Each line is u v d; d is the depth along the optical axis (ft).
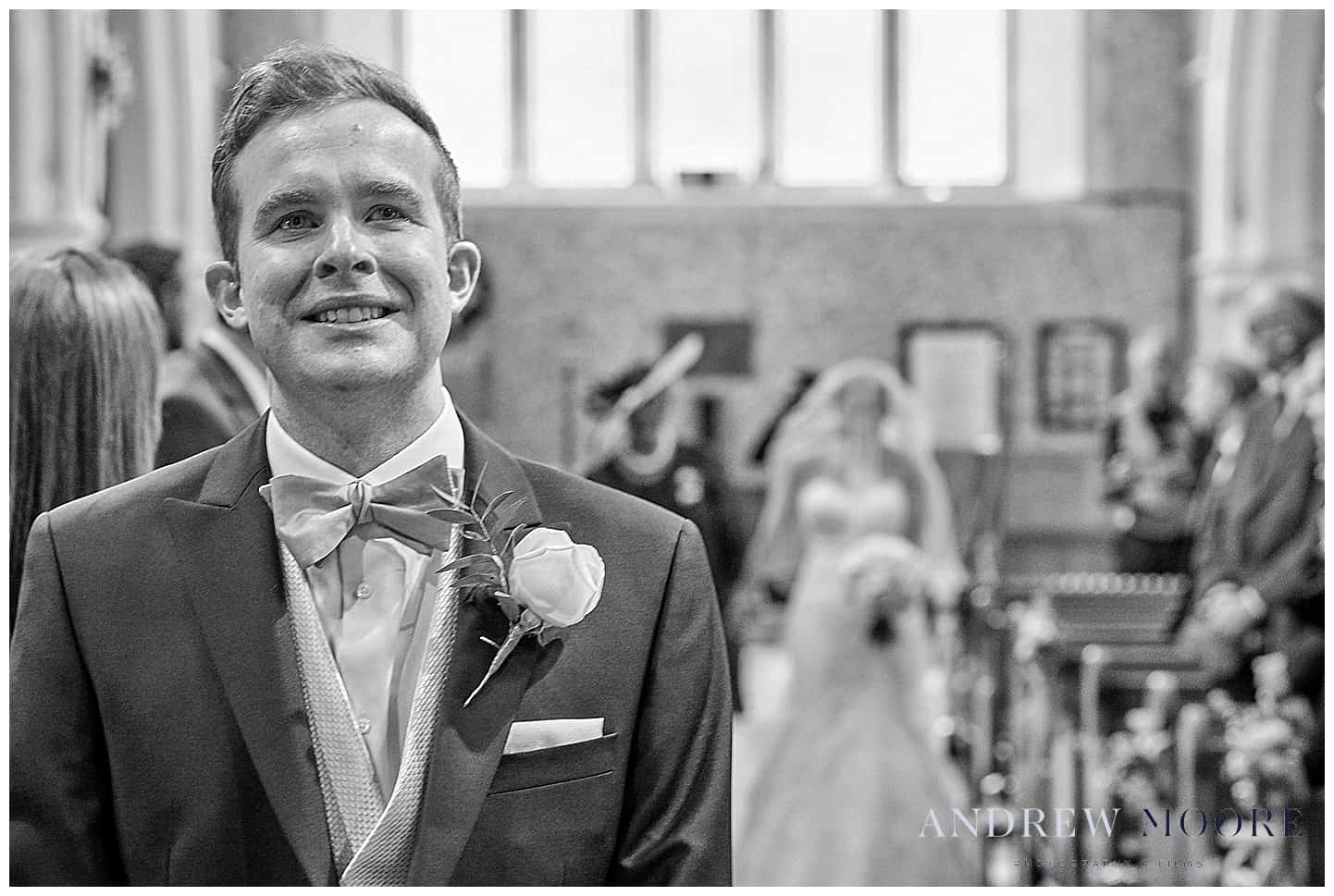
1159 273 35.55
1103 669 17.95
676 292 35.86
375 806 5.03
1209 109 33.55
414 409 5.32
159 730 4.96
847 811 17.30
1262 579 19.47
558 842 5.00
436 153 5.28
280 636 5.08
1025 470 35.45
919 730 17.84
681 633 5.38
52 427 6.71
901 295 35.86
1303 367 21.35
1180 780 15.46
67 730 5.03
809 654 18.13
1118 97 35.63
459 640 5.13
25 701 5.03
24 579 5.26
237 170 5.16
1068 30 36.35
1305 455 19.92
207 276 5.39
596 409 27.12
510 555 5.16
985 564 28.89
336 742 5.05
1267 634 19.06
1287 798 14.94
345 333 4.98
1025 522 35.29
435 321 5.12
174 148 27.20
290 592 5.18
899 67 37.24
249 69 5.35
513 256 35.73
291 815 4.88
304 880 4.85
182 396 7.95
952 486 34.94
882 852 17.03
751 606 22.44
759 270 35.91
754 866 17.40
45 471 6.70
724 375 35.78
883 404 21.06
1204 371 28.40
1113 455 29.40
